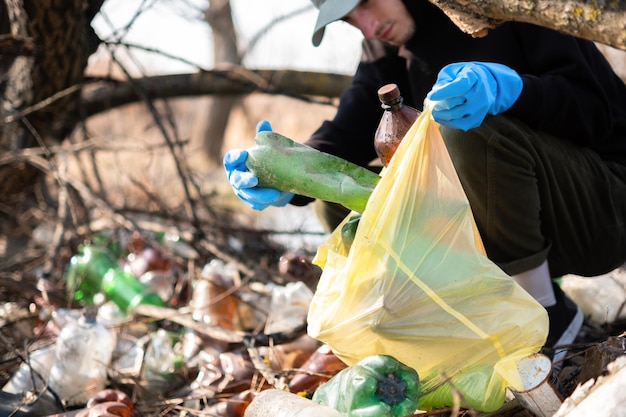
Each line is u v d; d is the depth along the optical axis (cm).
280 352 235
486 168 198
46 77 373
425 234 166
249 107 1155
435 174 168
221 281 277
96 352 230
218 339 242
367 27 216
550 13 158
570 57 206
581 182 209
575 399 149
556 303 217
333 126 241
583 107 205
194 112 1160
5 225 432
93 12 379
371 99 239
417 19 213
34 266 374
